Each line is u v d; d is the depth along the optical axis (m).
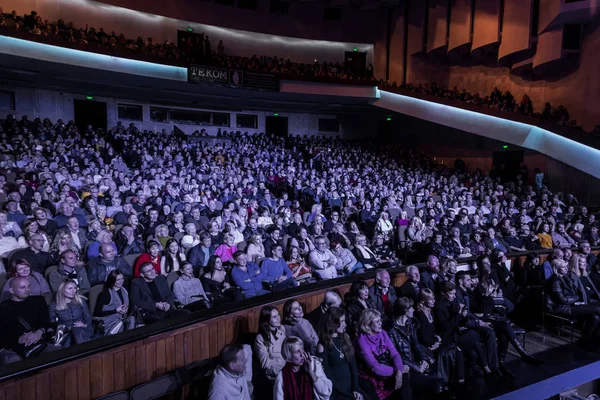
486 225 9.54
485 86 17.20
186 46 14.64
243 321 3.57
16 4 13.27
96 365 2.64
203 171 11.91
